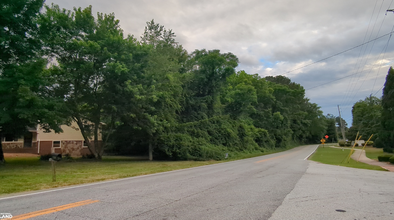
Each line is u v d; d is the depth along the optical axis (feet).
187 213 17.76
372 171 49.42
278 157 95.09
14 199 22.56
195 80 119.03
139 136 90.38
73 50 65.31
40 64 50.57
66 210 18.37
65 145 99.45
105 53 65.05
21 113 49.16
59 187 29.84
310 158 89.30
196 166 63.21
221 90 131.75
